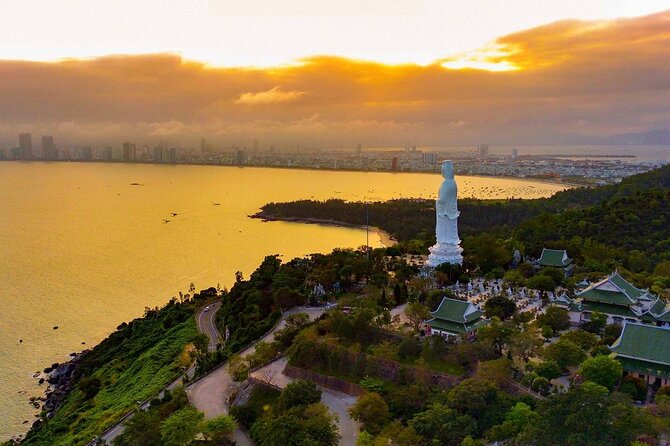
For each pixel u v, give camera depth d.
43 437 131.88
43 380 172.50
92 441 108.75
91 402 146.50
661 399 83.00
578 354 101.25
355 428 92.88
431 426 81.69
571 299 137.88
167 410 104.56
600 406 73.25
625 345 99.56
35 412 154.25
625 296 127.06
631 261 174.62
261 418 96.81
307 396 96.69
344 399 103.12
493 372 94.88
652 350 97.19
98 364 178.50
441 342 106.94
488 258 178.75
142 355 172.75
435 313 122.81
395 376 103.75
